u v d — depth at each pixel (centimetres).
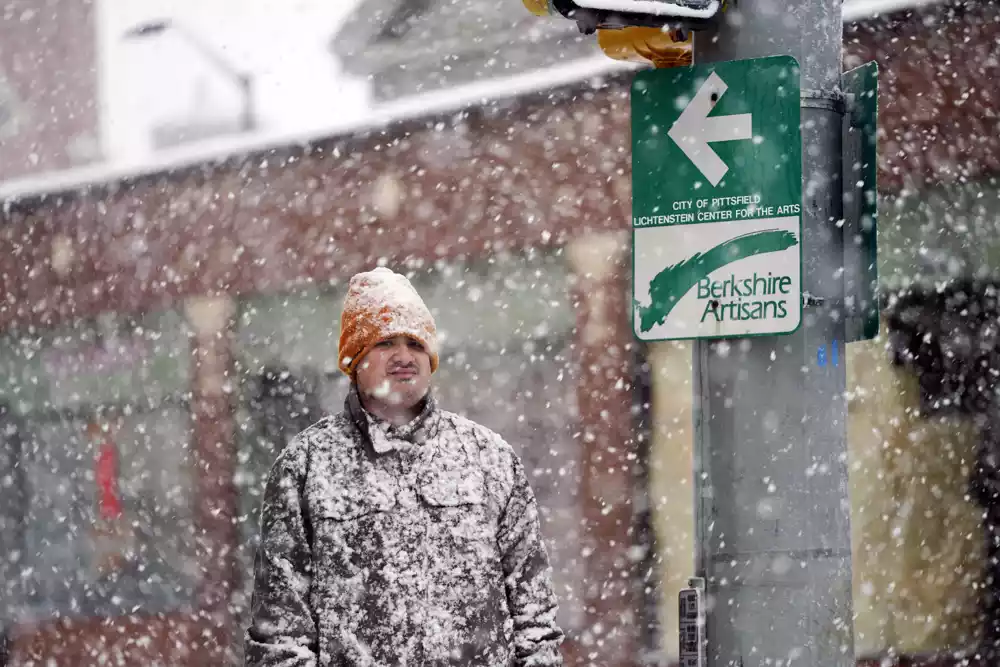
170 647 1483
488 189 1298
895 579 1062
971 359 1036
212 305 1493
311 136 1420
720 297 396
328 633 370
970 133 1043
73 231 1606
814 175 397
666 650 1155
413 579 373
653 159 404
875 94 392
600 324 1214
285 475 385
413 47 1870
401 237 1358
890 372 1073
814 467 387
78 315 1602
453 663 370
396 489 379
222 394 1479
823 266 396
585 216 1232
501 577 386
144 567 1520
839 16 406
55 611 1579
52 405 1617
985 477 1029
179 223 1520
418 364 391
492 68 1767
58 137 2375
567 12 389
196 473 1491
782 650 379
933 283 1059
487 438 395
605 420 1203
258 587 379
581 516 1212
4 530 1628
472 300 1304
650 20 393
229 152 1472
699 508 394
